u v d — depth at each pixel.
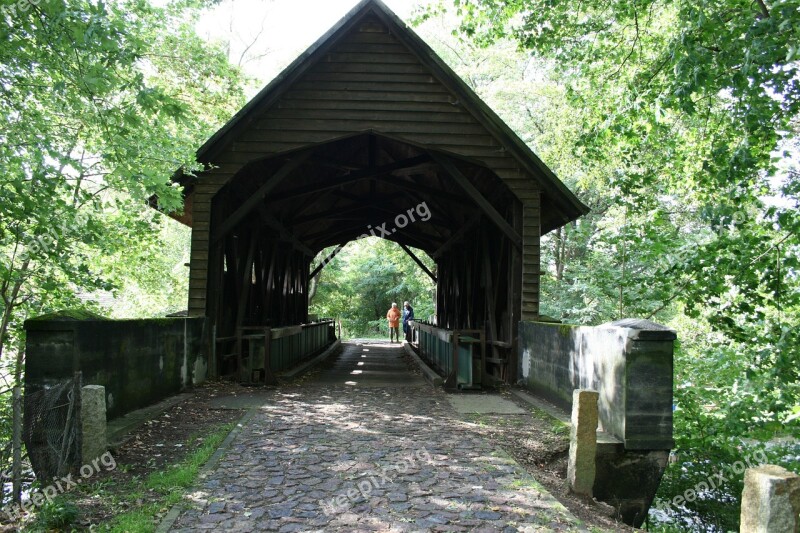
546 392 8.29
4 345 8.80
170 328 8.09
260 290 13.08
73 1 5.45
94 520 3.82
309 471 4.96
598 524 4.09
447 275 19.23
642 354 5.22
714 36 6.73
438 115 9.95
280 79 9.59
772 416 7.48
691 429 8.53
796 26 5.53
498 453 5.57
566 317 23.25
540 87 21.00
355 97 9.88
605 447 5.17
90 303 9.75
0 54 5.58
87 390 4.81
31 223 6.31
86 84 5.55
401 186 11.95
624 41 10.83
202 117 15.64
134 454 5.33
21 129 6.08
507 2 9.90
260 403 7.99
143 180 6.07
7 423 7.91
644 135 9.95
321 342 18.22
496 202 11.79
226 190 10.22
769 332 7.32
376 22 9.97
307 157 10.02
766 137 7.08
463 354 10.02
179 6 10.11
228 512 4.02
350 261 41.16
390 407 7.94
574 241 19.95
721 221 7.00
